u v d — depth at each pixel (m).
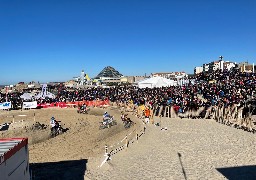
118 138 23.83
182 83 59.22
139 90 55.22
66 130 28.02
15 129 26.30
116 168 16.00
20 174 10.47
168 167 16.00
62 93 63.22
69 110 45.94
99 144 21.81
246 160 16.83
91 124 31.17
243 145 20.17
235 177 14.30
